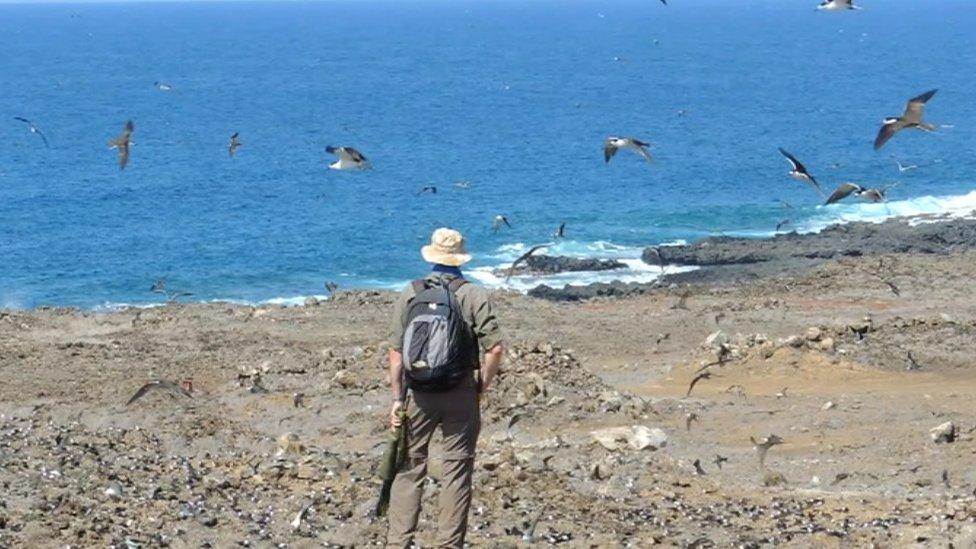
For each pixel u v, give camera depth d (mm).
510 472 15672
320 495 14242
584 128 115875
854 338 28734
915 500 15523
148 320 33312
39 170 89562
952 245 50781
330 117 130750
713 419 22234
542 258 50906
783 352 27281
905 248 50156
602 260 50594
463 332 10797
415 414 10898
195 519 13070
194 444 20156
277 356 27500
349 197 76562
